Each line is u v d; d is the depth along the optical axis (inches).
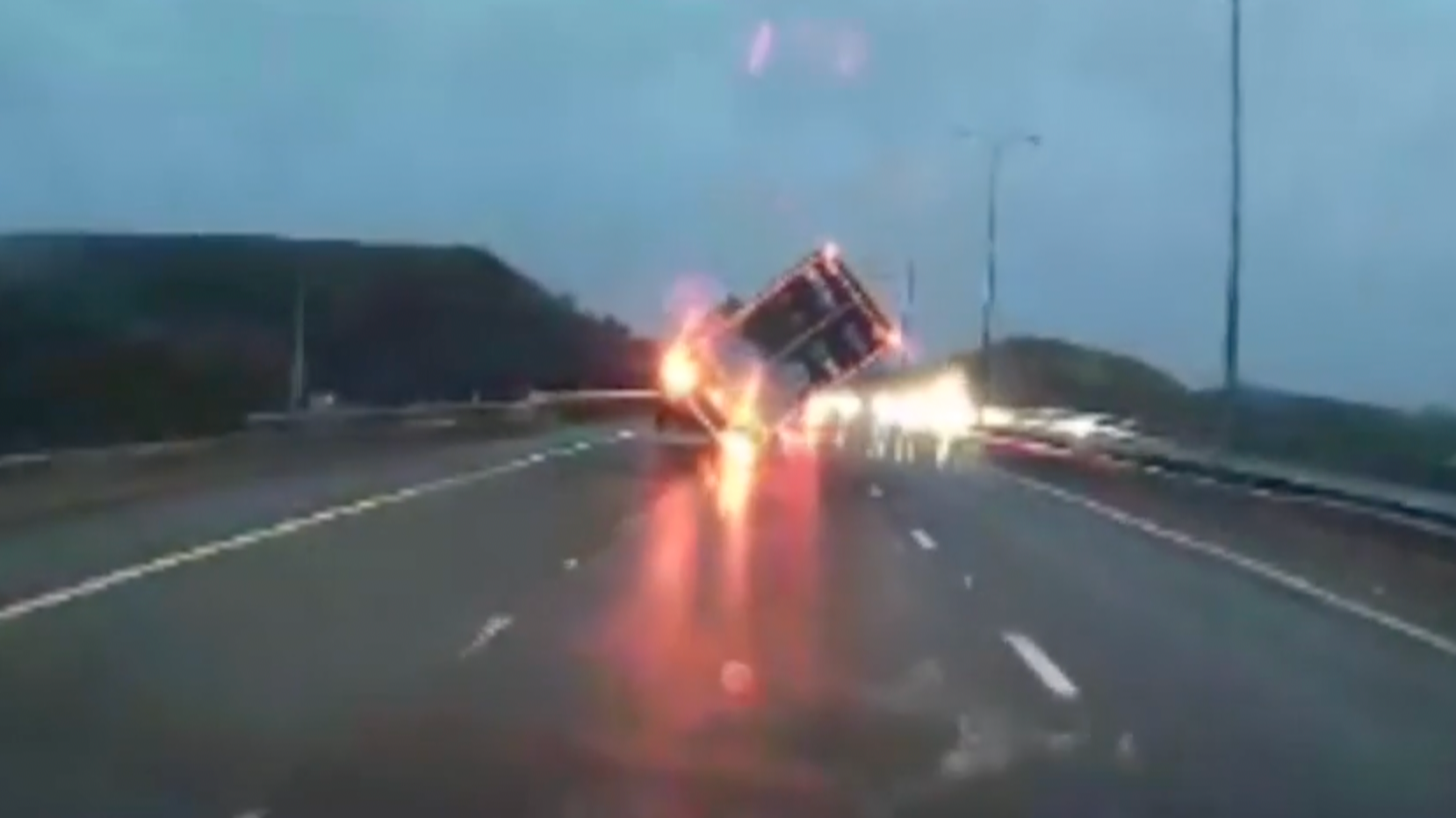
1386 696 590.9
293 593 791.1
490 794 419.2
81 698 537.6
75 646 636.1
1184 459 1659.7
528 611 746.2
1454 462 1486.2
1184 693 587.5
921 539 1131.3
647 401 3959.2
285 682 571.5
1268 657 671.8
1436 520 1021.2
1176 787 444.8
